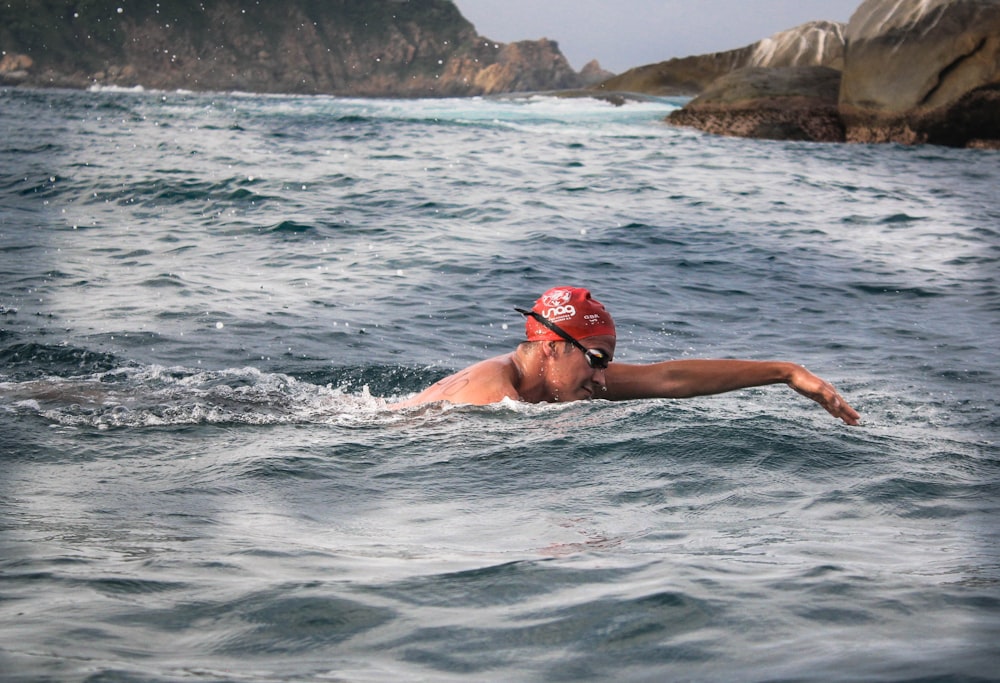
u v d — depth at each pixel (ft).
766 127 80.59
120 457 11.21
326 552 7.86
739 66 137.90
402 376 17.12
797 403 14.06
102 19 371.76
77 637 5.87
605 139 71.77
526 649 5.75
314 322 21.07
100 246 30.32
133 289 24.13
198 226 34.45
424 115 98.37
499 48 423.23
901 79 74.13
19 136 66.74
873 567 7.32
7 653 5.53
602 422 12.51
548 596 6.62
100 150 57.77
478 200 40.63
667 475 10.50
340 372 17.24
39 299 22.62
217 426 12.53
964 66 71.31
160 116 90.58
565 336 13.38
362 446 11.62
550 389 13.62
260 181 44.75
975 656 5.47
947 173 55.47
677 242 32.76
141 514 9.18
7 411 12.96
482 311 22.76
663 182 47.65
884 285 26.84
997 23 70.38
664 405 13.28
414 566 7.37
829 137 79.10
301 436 12.10
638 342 20.27
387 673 5.40
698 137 76.54
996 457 11.55
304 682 5.22
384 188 43.47
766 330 21.59
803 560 7.53
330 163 52.39
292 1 417.90
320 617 6.26
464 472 10.64
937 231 36.01
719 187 46.52
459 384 13.62
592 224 35.70
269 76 401.90
